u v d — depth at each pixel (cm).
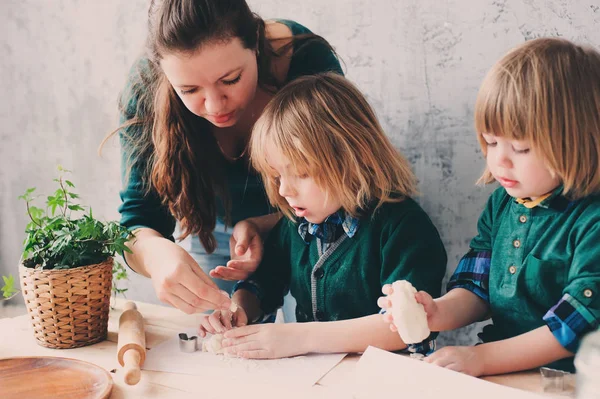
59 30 196
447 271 146
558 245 100
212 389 90
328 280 122
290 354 101
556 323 92
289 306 166
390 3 142
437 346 151
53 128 204
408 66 142
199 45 106
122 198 143
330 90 117
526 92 92
